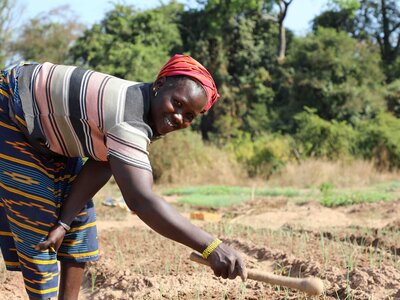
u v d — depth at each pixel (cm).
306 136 2711
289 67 3569
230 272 356
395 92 3484
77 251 438
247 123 3516
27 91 398
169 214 361
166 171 2400
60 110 390
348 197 1574
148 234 954
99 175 422
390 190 1989
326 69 3341
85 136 392
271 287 592
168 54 3806
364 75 3375
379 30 4053
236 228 1032
